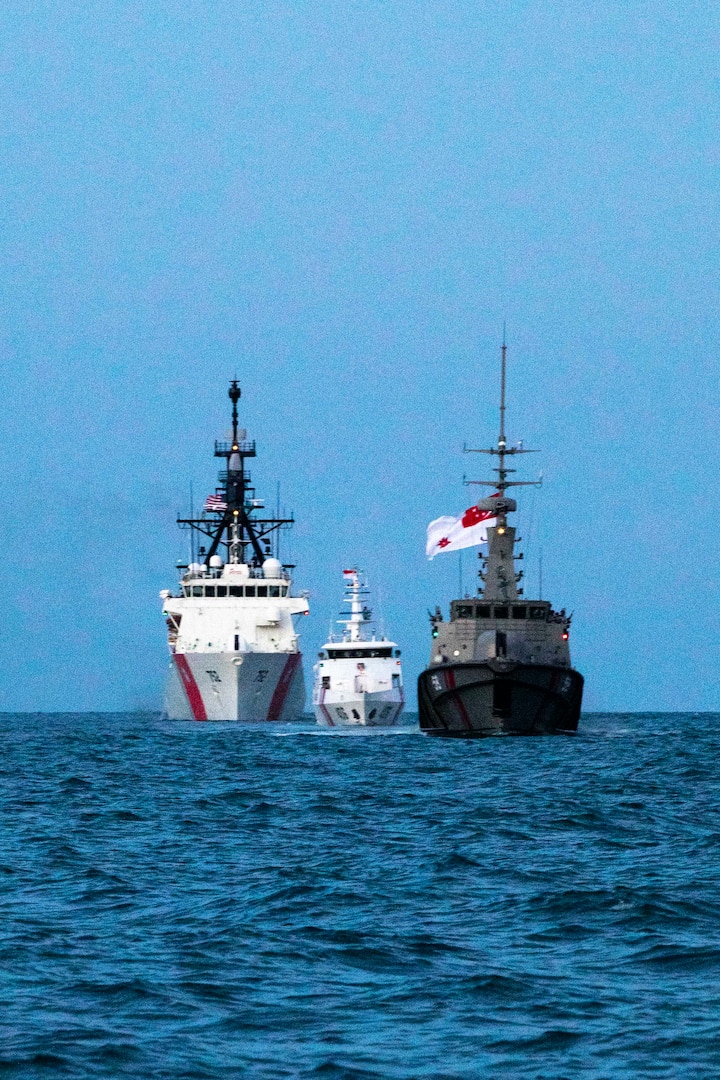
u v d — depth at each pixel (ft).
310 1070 338.75
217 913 509.35
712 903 515.09
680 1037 361.10
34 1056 344.49
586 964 435.12
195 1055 348.38
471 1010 387.14
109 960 438.81
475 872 588.50
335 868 602.85
